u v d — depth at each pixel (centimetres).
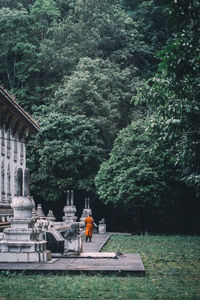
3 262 1340
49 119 4628
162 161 3769
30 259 1348
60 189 4644
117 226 5241
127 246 2344
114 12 5597
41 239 1464
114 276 1178
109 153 4541
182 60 1283
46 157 4469
